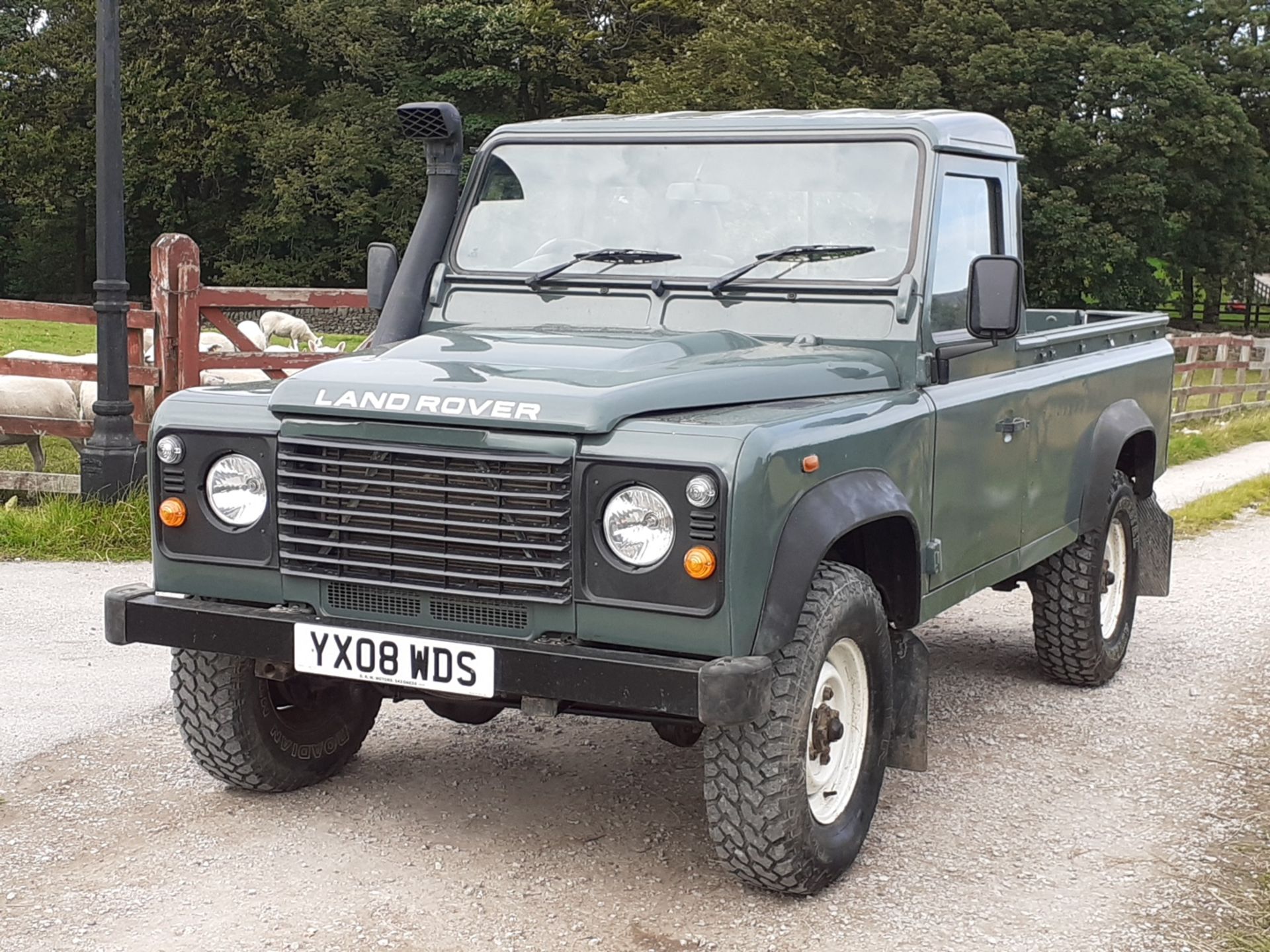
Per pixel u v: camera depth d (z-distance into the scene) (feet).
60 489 32.40
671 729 15.43
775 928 12.74
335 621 13.28
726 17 122.31
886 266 15.38
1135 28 128.47
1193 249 137.18
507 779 16.69
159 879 13.56
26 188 167.63
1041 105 122.01
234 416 13.61
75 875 13.62
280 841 14.58
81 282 193.26
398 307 16.78
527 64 169.07
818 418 12.96
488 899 13.26
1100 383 20.42
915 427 14.61
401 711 19.39
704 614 11.75
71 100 164.76
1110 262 123.95
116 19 30.45
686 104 117.70
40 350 69.92
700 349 14.39
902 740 15.06
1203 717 19.77
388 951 12.16
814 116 16.52
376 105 163.53
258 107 165.48
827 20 126.00
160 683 20.26
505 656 12.43
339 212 164.66
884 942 12.50
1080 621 20.47
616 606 12.07
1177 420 61.72
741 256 15.90
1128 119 122.72
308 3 161.79
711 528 11.69
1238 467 50.88
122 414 31.37
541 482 12.21
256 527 13.51
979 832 15.29
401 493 12.81
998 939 12.59
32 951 12.01
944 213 15.87
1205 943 12.51
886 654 14.07
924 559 15.03
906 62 128.26
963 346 16.15
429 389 12.72
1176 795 16.55
